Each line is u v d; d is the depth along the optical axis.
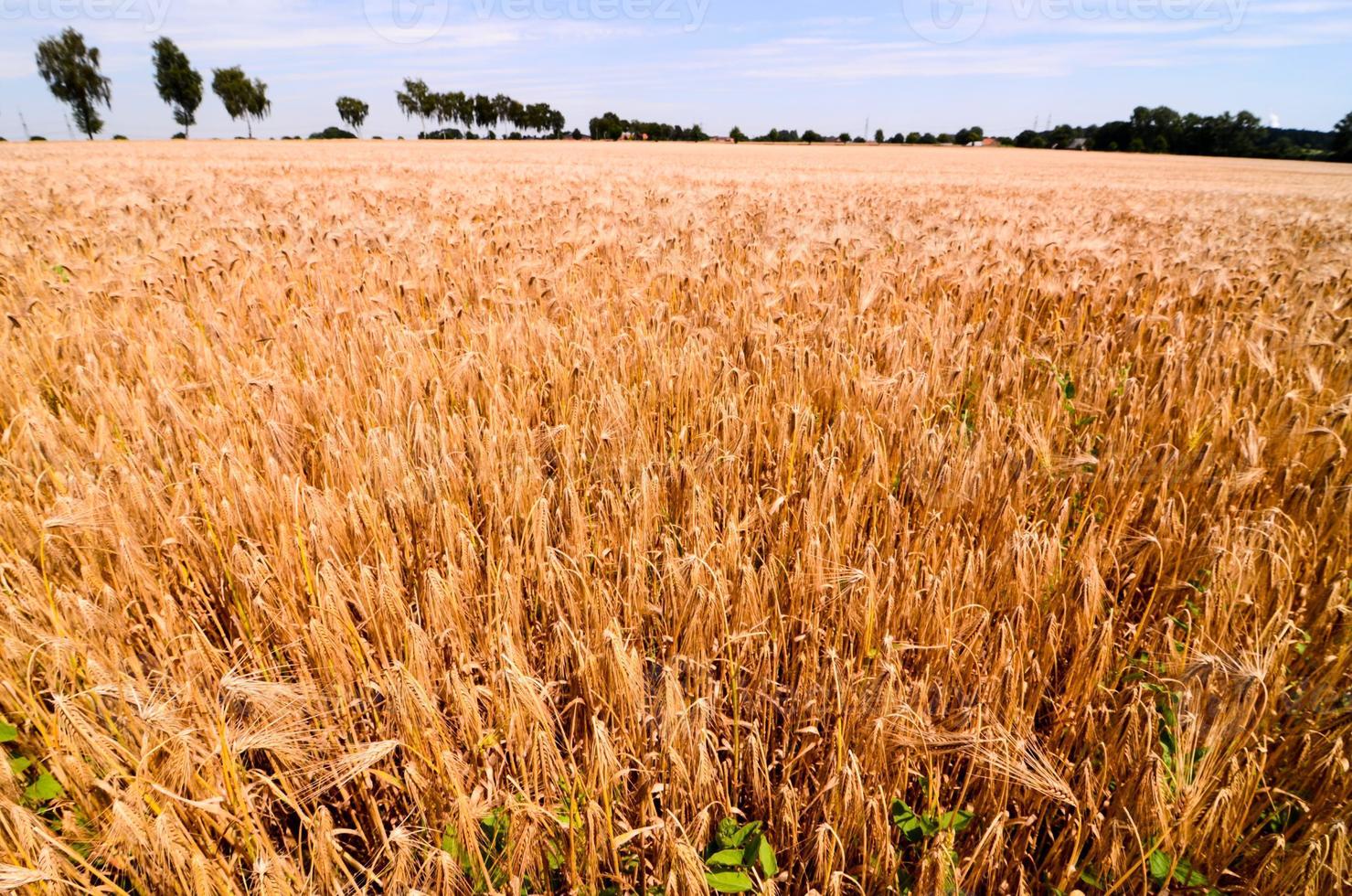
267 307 5.86
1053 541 2.45
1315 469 3.19
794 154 55.75
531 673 2.12
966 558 2.72
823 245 7.83
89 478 2.80
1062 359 5.13
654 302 5.85
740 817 2.00
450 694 2.04
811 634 2.26
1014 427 3.38
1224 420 3.63
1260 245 9.83
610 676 2.04
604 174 23.89
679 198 14.73
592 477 3.25
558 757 1.82
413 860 1.59
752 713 2.24
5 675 2.09
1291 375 4.43
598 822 1.70
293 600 2.34
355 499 2.66
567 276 6.62
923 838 1.88
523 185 18.23
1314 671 2.32
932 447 3.05
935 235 8.79
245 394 3.89
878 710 1.85
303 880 1.58
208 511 2.71
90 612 2.08
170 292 6.00
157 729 1.78
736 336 4.92
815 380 4.27
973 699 2.12
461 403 4.09
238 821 1.71
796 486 3.31
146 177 18.22
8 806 1.54
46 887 1.42
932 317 5.48
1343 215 16.41
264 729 1.72
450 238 8.95
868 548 2.27
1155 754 1.68
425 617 2.39
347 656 2.16
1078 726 2.04
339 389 3.91
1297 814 1.93
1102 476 3.20
